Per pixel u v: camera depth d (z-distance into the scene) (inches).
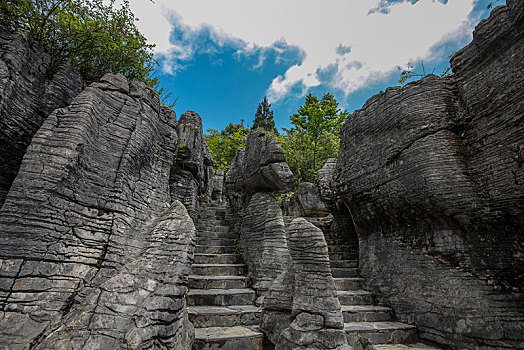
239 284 220.7
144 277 122.3
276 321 152.2
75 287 120.3
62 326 103.3
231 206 337.4
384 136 234.7
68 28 190.2
